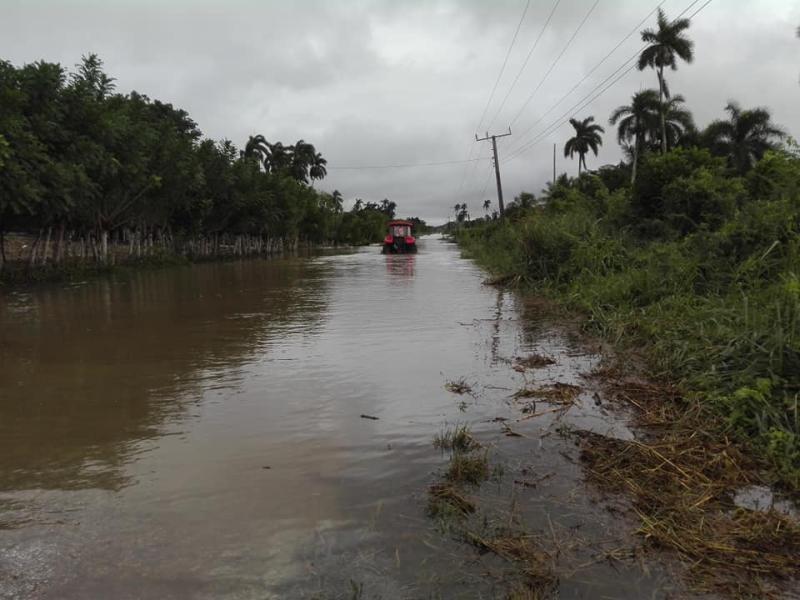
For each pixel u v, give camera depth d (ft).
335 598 7.82
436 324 29.71
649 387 17.54
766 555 8.94
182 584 8.15
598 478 11.51
